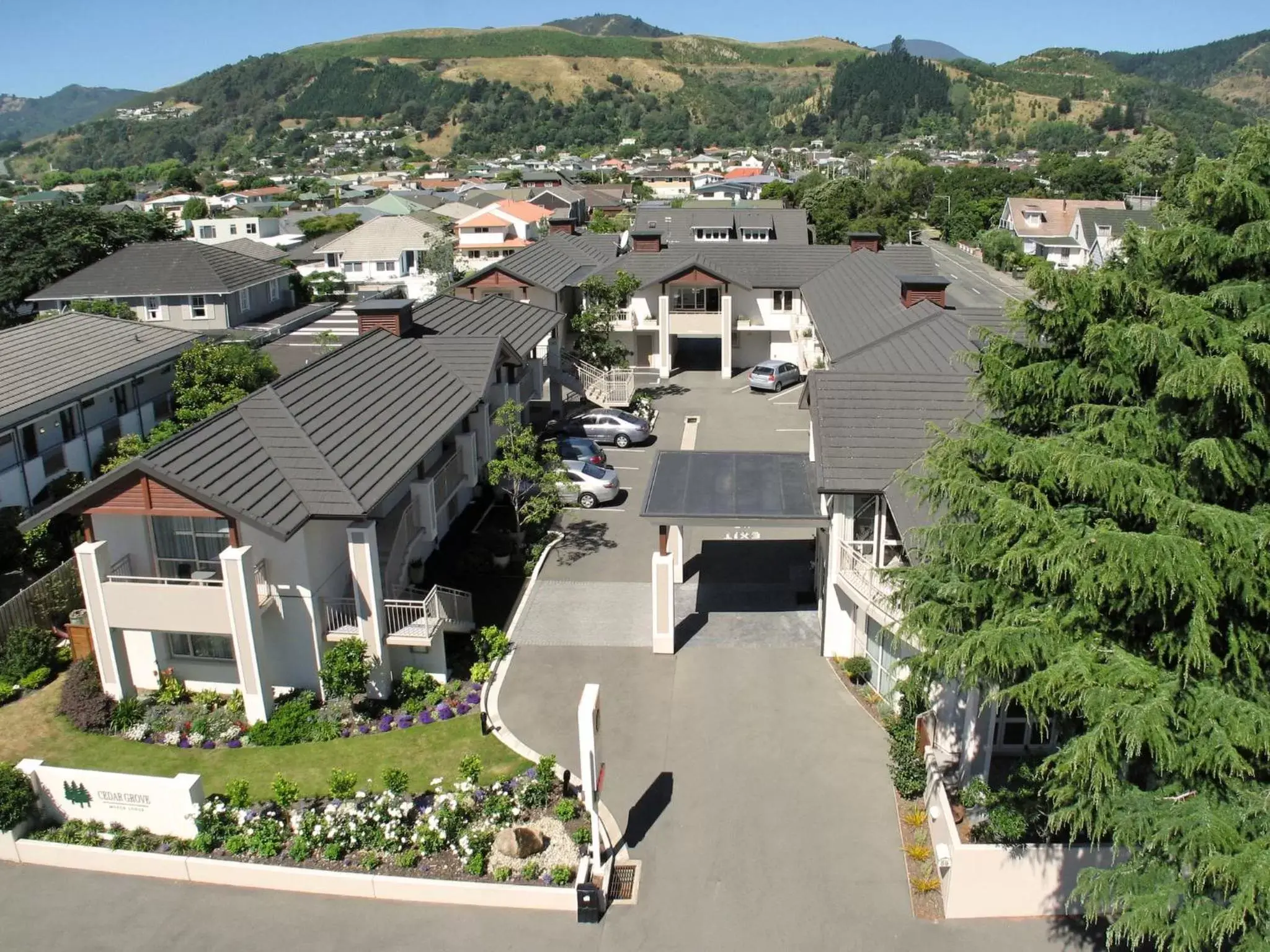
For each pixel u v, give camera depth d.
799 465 27.20
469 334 34.38
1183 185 15.05
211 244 81.50
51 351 36.19
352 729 21.81
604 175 199.88
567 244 56.94
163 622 21.22
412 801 19.08
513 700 22.80
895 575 17.17
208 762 20.83
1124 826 13.02
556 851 17.77
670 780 19.83
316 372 25.41
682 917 16.36
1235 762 12.09
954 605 15.48
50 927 16.47
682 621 26.36
